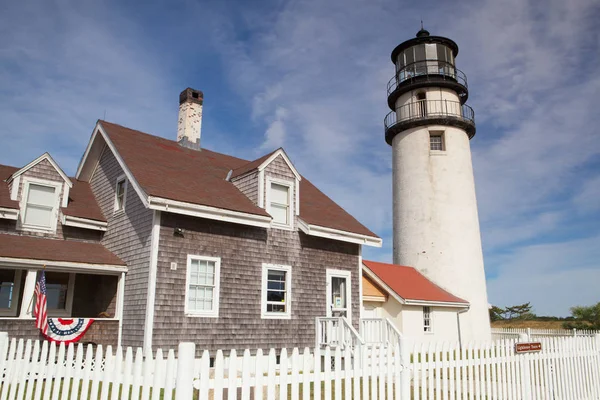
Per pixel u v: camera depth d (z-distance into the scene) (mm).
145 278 13664
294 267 16641
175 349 13422
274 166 16922
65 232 15969
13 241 14172
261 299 15516
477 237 28938
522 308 56469
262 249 15914
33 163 15719
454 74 29984
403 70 30359
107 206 16812
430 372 8719
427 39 29891
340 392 7262
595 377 11703
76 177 18625
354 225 18812
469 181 29328
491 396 9562
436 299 24953
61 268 13672
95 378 6918
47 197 15977
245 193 16844
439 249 27766
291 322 16109
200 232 14578
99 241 16531
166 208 13570
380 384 7996
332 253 17938
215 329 14289
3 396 8367
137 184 14016
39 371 7910
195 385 5926
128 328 13898
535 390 10359
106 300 15453
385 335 16203
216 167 18797
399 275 26031
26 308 13047
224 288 14727
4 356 8672
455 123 29266
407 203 29047
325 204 20062
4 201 14805
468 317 27266
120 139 17016
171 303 13609
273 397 6484
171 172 15922
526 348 10312
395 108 31516
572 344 11422
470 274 27812
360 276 18719
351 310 18016
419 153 29094
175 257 13930
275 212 16781
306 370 6977
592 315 36438
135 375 6277
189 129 20266
